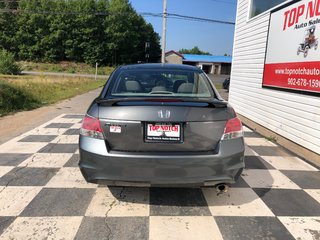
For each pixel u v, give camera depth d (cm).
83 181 360
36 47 5494
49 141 534
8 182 353
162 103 272
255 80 757
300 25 535
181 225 271
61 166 408
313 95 491
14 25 5581
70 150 480
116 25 5694
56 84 1806
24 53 5531
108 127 270
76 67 5194
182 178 268
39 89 1403
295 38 552
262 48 715
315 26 487
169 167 265
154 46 6819
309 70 504
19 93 1019
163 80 347
